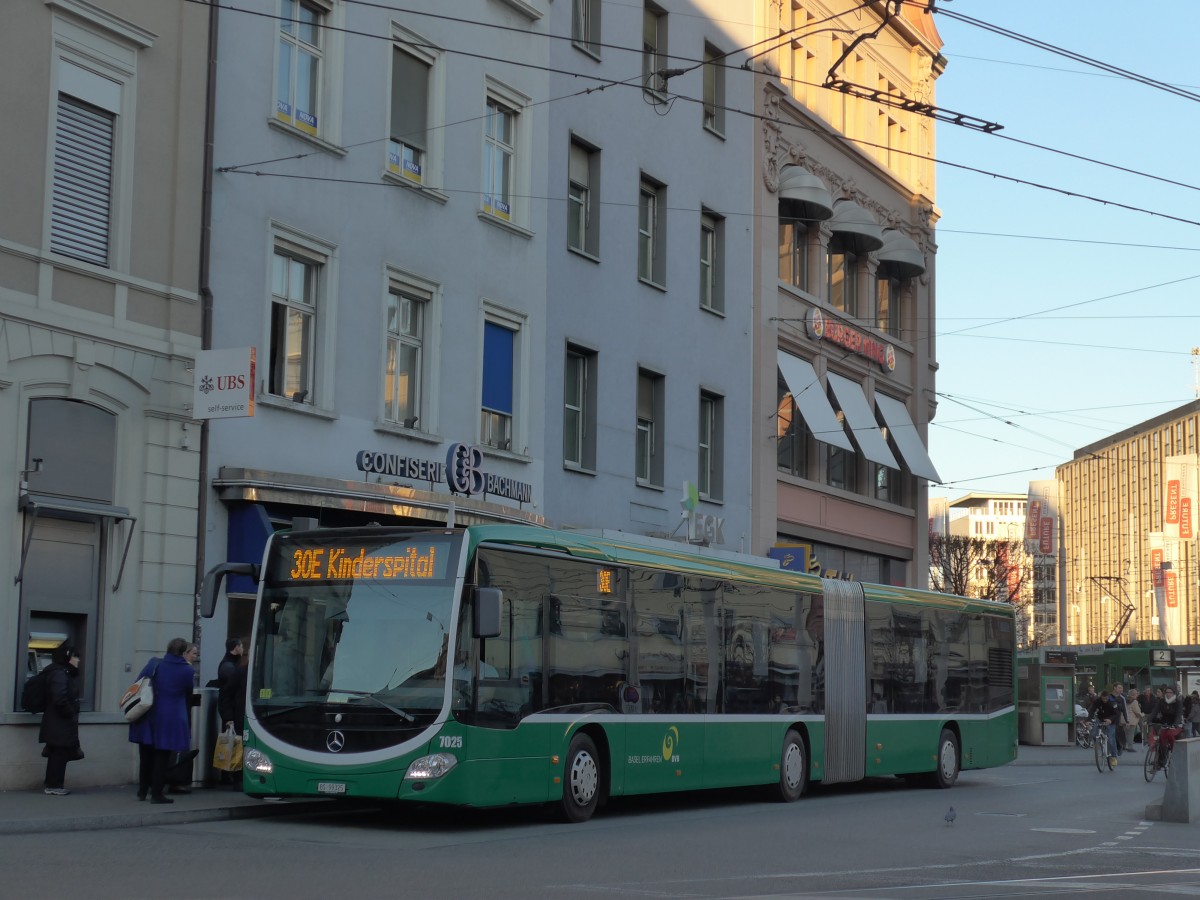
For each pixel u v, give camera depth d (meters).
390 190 25.50
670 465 33.59
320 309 24.08
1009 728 29.89
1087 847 16.70
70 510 19.25
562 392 30.02
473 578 16.48
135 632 20.27
